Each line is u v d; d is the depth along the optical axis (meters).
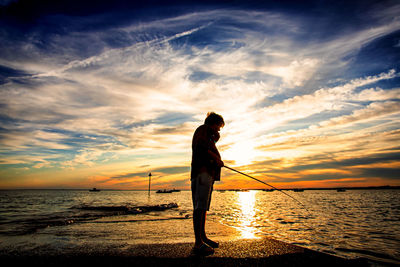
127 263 1.61
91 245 2.20
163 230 3.75
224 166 2.47
